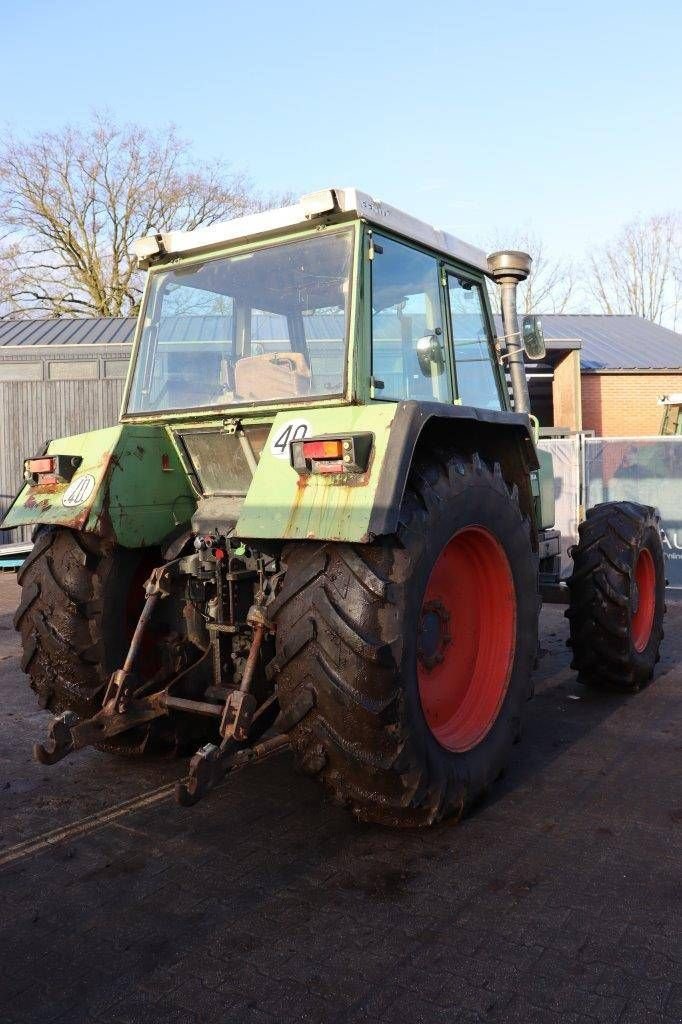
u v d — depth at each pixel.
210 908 2.69
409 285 3.67
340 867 2.94
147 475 3.68
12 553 11.48
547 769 3.88
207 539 3.42
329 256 3.36
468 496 3.26
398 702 2.84
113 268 29.52
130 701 3.31
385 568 2.88
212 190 30.38
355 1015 2.16
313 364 3.36
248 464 3.65
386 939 2.49
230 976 2.33
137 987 2.29
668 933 2.49
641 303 39.12
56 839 3.20
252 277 3.57
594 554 4.95
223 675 3.50
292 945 2.47
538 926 2.54
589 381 23.53
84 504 3.46
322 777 2.98
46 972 2.37
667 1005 2.17
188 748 3.92
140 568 3.77
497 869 2.91
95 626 3.59
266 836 3.20
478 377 4.37
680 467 9.23
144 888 2.82
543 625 7.14
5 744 4.30
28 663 3.69
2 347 14.88
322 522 2.80
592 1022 2.12
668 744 4.20
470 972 2.32
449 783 3.13
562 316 28.83
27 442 14.30
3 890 2.82
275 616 2.94
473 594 3.63
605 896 2.71
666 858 2.98
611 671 5.00
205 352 3.73
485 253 4.47
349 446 2.76
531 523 3.88
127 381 4.00
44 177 28.64
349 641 2.79
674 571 9.13
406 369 3.62
